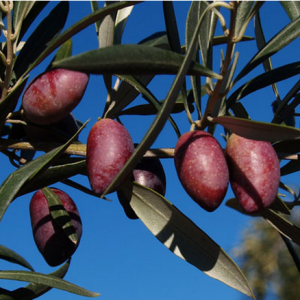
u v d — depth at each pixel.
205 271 0.29
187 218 0.29
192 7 0.30
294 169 0.36
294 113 0.35
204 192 0.25
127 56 0.23
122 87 0.33
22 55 0.34
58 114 0.29
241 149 0.26
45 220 0.32
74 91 0.29
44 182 0.29
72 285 0.30
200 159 0.26
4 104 0.30
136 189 0.30
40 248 0.32
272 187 0.26
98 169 0.27
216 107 0.32
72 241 0.32
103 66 0.23
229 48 0.26
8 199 0.27
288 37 0.30
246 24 0.26
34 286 0.32
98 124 0.28
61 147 0.28
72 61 0.22
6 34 0.32
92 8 0.34
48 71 0.29
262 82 0.32
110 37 0.33
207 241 0.29
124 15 0.37
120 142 0.27
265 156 0.26
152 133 0.23
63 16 0.35
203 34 0.30
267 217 0.31
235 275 0.29
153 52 0.24
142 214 0.30
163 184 0.33
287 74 0.33
